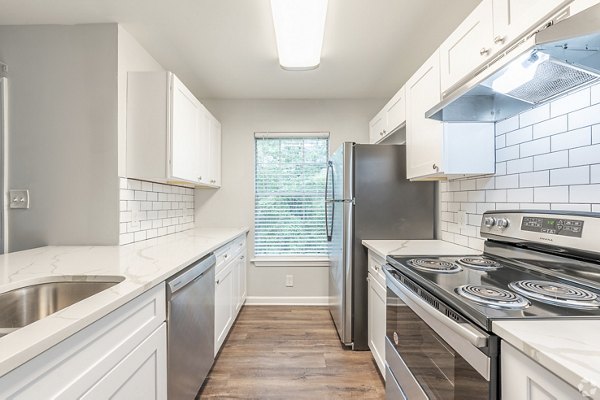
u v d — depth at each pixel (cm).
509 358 70
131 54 201
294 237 329
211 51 221
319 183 329
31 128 188
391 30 194
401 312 132
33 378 63
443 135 160
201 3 168
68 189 189
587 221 102
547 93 118
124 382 95
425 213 225
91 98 188
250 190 323
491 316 76
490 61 116
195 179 238
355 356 217
